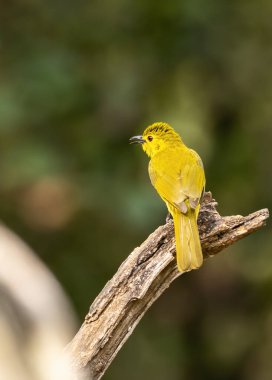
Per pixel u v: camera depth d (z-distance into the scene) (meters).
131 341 14.51
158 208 12.98
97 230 13.59
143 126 13.25
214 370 14.77
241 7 14.27
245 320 14.76
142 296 6.45
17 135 13.44
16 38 14.16
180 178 8.28
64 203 13.20
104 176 13.27
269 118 14.09
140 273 6.54
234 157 13.91
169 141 9.33
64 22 14.27
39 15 14.31
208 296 15.16
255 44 14.28
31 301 3.24
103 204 13.09
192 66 14.02
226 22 14.23
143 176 13.16
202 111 13.59
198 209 7.16
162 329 14.98
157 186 8.39
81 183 13.22
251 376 14.34
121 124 13.66
